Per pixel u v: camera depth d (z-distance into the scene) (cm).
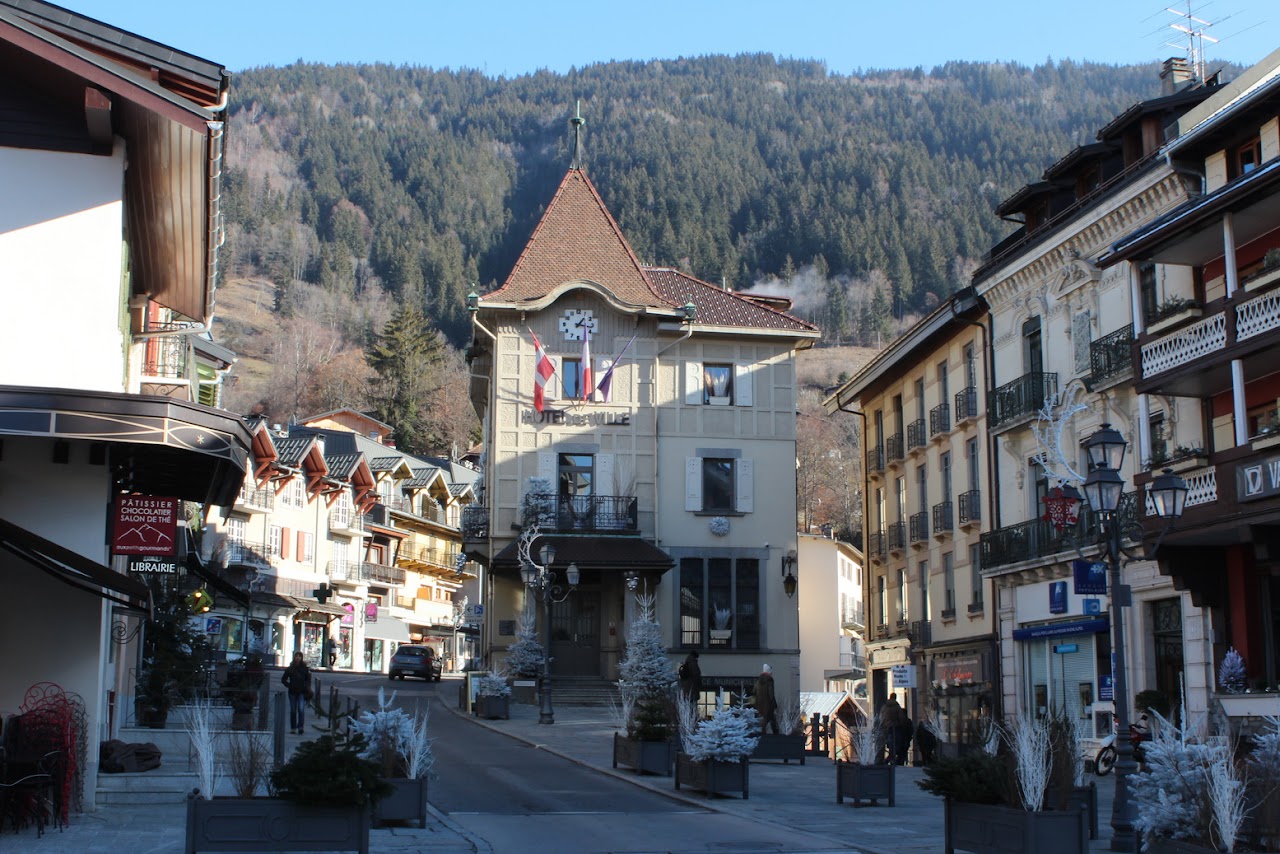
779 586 4484
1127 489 2978
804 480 10031
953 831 1256
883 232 17450
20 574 1540
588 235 4753
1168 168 2775
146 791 1703
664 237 17100
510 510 4422
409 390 11719
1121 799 1456
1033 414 3325
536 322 4541
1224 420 2633
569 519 4388
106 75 1482
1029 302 3469
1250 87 2683
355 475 7712
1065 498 2855
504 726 3366
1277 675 2442
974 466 3800
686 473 4509
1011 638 3456
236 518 6606
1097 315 3138
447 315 15900
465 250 18375
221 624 6203
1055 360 3344
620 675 3991
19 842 1316
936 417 3997
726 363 4612
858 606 7175
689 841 1480
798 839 1512
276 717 1482
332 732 1205
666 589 4425
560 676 4353
